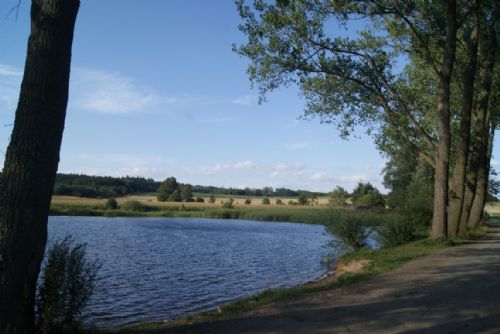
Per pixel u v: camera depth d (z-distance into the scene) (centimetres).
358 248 2552
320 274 2177
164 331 821
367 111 2558
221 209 11494
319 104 2569
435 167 2389
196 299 1653
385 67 2469
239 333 780
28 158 657
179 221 8856
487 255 1795
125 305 1548
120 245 3750
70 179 14050
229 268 2497
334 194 7675
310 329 795
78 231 5247
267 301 1102
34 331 679
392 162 6162
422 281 1254
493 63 2652
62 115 695
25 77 671
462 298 1027
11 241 642
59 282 707
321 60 2350
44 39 671
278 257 3041
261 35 2300
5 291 637
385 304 981
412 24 2478
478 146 2734
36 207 662
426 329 784
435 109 2906
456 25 2259
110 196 13600
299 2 2259
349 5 2228
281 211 10775
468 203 2739
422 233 2856
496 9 2433
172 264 2652
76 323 763
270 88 2364
